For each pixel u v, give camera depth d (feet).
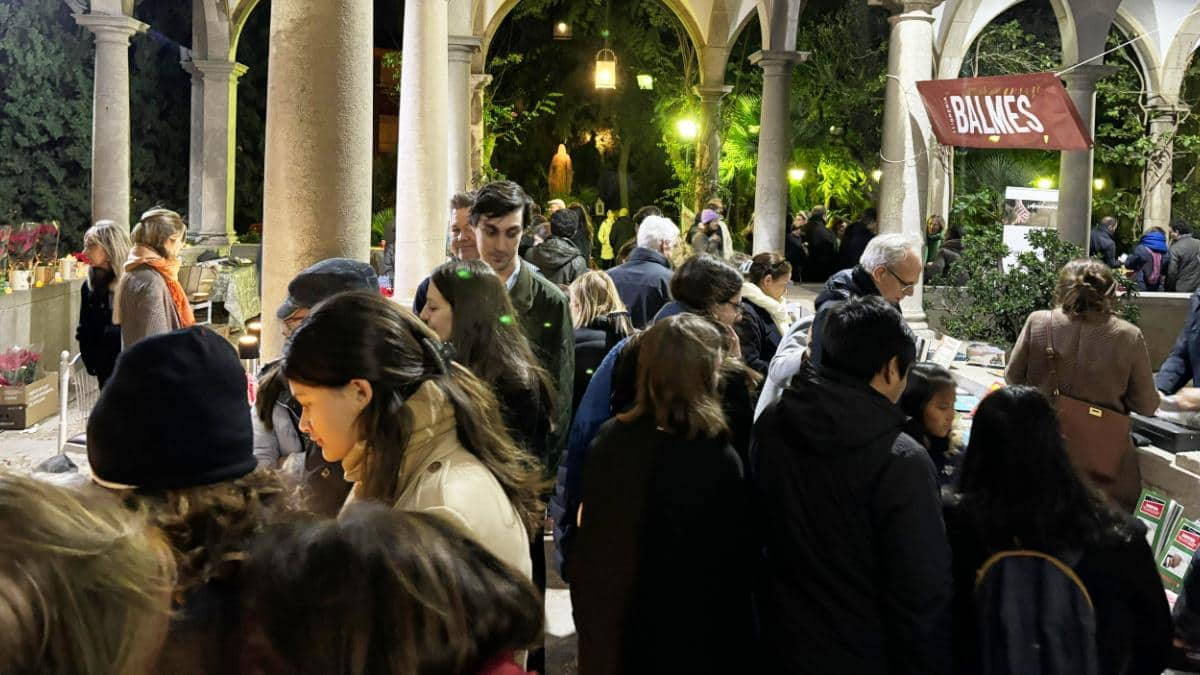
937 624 9.46
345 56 17.35
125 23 48.06
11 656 3.50
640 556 10.82
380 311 8.01
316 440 8.17
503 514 7.99
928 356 26.71
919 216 39.09
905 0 38.47
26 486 3.86
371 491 7.82
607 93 100.83
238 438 6.72
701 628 10.83
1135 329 17.03
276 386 10.31
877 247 16.30
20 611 3.52
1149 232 53.98
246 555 4.70
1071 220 46.80
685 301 15.64
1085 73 46.19
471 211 14.67
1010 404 9.58
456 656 3.95
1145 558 9.53
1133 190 83.51
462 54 46.80
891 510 9.57
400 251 28.43
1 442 28.99
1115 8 45.57
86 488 4.26
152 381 6.50
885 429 9.78
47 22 67.87
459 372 8.46
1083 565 9.34
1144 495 17.22
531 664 14.26
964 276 39.75
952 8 62.49
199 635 4.60
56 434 30.07
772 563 10.32
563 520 13.64
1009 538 9.43
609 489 10.97
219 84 61.98
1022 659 9.17
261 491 6.75
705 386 10.87
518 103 100.07
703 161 75.10
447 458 8.01
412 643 3.86
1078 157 46.57
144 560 3.91
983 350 28.19
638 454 10.86
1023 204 45.37
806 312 30.01
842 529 9.75
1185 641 10.65
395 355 7.87
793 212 86.02
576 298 17.99
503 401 11.81
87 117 70.64
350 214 17.57
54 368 38.29
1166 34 69.41
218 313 46.55
